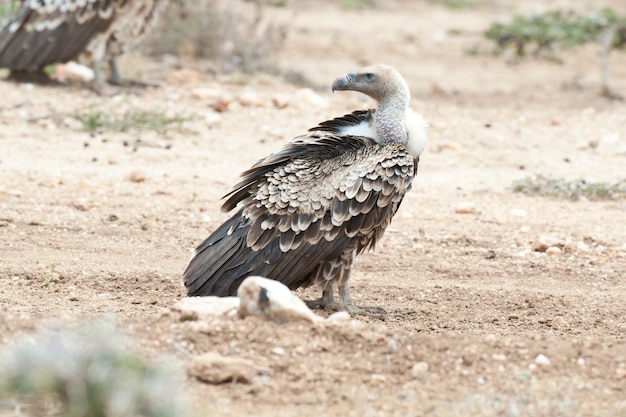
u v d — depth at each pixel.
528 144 19.39
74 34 20.28
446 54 31.30
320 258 10.23
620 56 31.06
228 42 24.59
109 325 8.36
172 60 24.09
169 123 19.27
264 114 20.48
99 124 18.75
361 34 34.09
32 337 8.39
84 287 11.23
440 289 11.63
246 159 17.67
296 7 38.28
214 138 18.81
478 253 13.16
